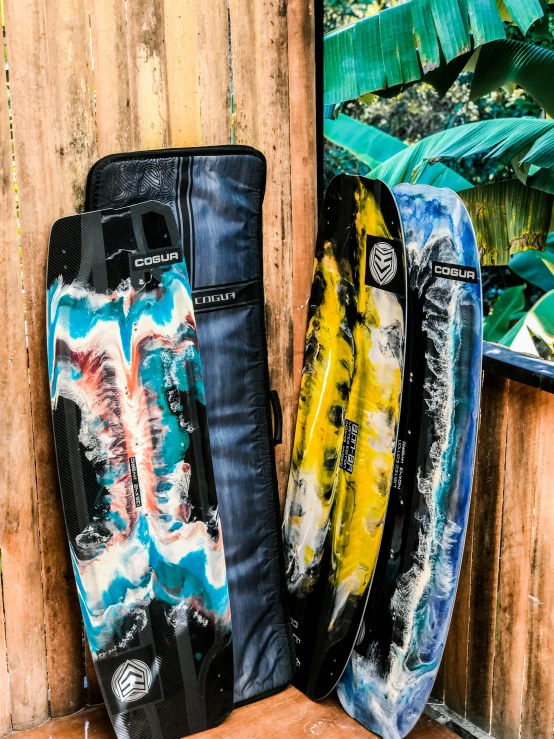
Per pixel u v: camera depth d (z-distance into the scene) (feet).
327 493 6.53
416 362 5.77
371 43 10.46
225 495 6.21
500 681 5.89
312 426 6.70
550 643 5.41
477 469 5.87
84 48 5.23
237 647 6.23
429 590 5.64
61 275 5.19
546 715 5.52
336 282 6.48
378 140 16.66
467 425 5.43
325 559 6.46
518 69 10.76
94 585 5.41
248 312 6.24
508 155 10.11
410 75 10.45
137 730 5.60
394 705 5.73
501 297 18.37
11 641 5.72
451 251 5.49
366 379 6.20
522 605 5.62
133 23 5.42
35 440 5.55
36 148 5.17
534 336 15.33
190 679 5.77
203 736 5.79
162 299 5.55
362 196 6.13
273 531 6.48
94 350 5.34
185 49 5.73
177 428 5.69
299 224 6.62
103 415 5.41
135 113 5.57
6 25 4.90
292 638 6.49
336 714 6.09
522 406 5.39
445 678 6.42
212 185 5.85
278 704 6.23
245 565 6.33
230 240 6.03
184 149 5.63
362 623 6.12
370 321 6.14
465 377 5.44
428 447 5.68
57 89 5.18
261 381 6.36
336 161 24.30
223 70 5.94
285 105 6.34
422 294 5.72
